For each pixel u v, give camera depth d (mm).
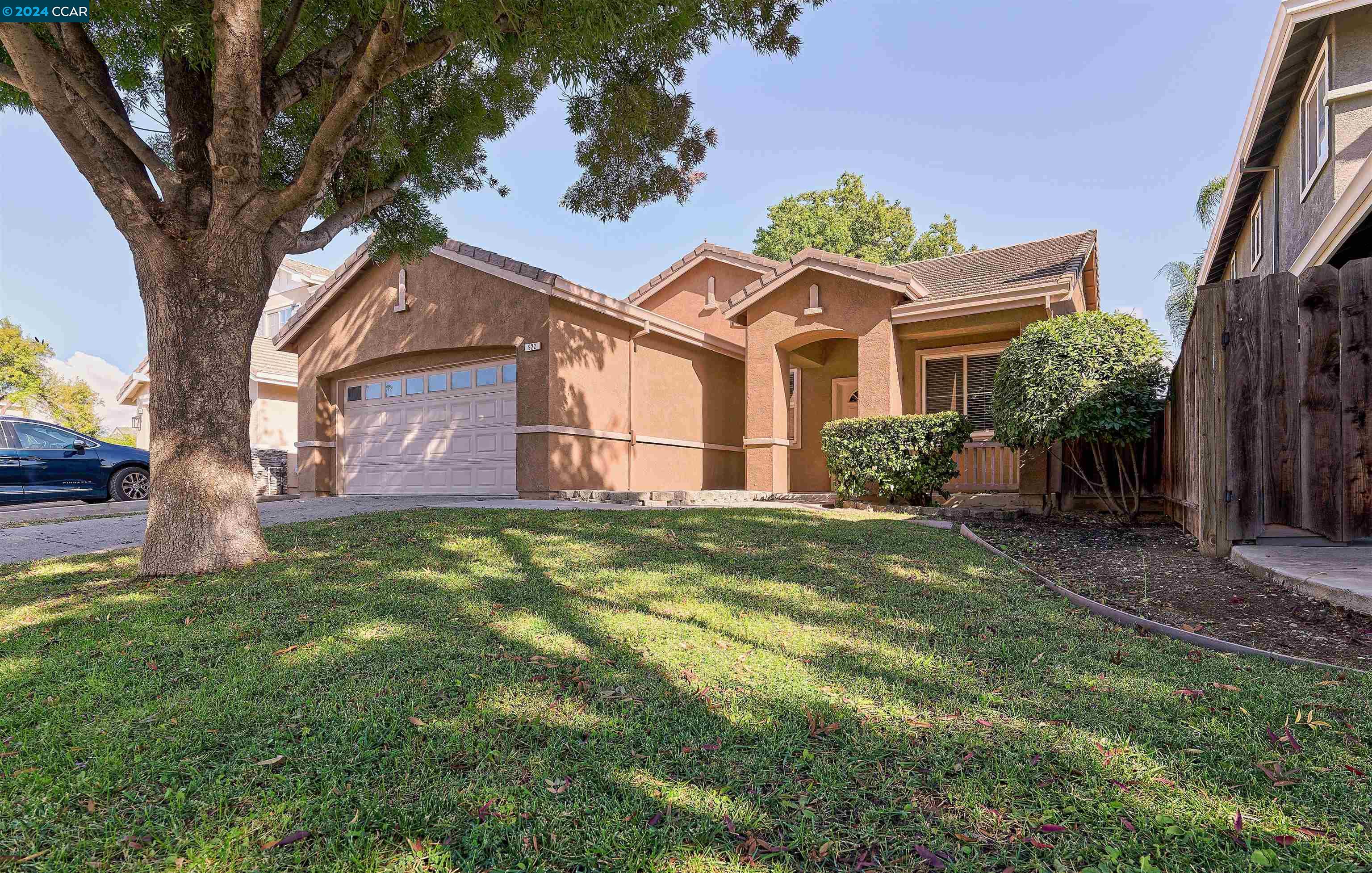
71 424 29609
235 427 5254
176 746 2150
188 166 5309
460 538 6141
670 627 3430
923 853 1555
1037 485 9203
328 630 3398
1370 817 1666
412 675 2762
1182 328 20656
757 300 12406
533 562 5152
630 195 8859
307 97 6375
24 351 27859
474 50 7008
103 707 2482
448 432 12297
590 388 11484
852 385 14867
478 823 1699
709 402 14930
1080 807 1732
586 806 1771
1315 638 3176
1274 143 11055
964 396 11922
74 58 4977
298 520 7715
